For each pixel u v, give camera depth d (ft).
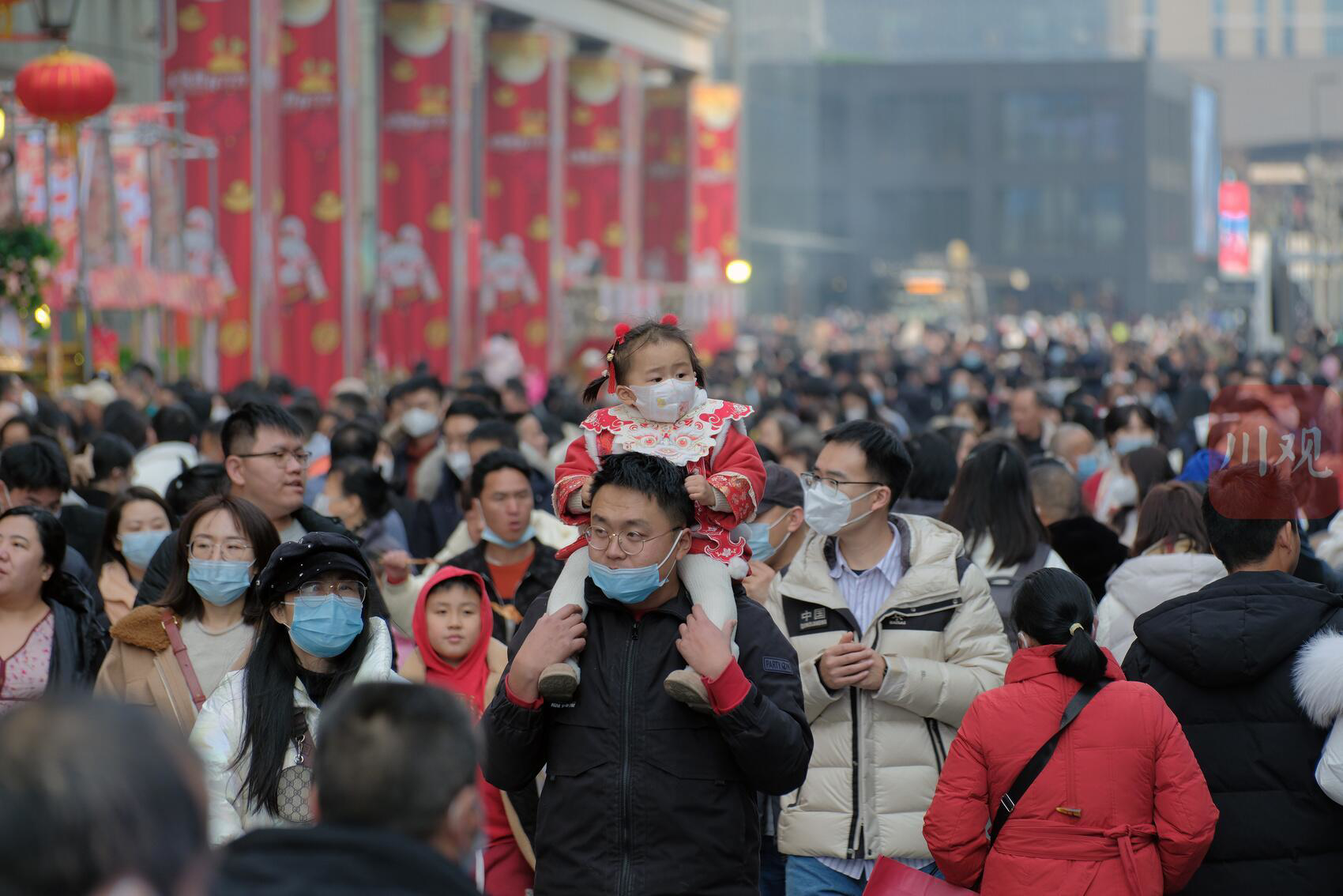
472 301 333.01
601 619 37.37
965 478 59.52
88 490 83.87
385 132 279.28
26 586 52.13
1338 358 268.00
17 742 15.62
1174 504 56.75
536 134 320.70
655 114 409.49
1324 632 42.73
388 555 62.23
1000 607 57.21
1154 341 595.06
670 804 35.96
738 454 38.99
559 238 321.73
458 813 23.27
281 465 57.06
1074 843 41.60
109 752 15.70
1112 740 41.75
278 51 212.84
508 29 323.37
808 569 49.47
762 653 37.78
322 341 234.58
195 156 199.21
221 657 46.85
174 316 192.44
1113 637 52.90
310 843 21.84
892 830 46.55
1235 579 43.88
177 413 94.73
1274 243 261.44
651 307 341.00
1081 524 65.62
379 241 280.10
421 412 99.40
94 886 15.44
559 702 36.45
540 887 37.17
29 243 133.39
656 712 36.29
